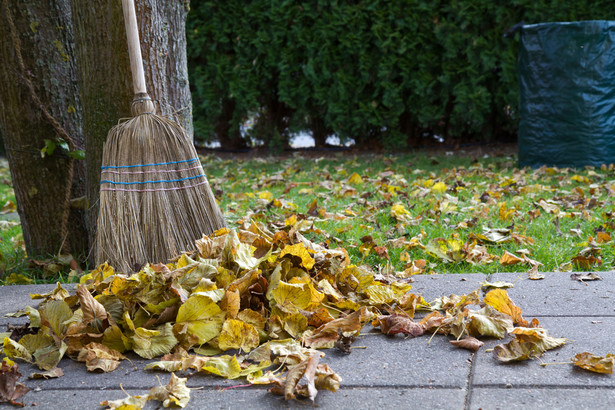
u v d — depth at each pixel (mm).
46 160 3396
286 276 2322
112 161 2633
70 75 3436
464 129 7875
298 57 7828
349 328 2047
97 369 1906
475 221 3598
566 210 3926
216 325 2033
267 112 8477
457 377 1744
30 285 2965
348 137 8141
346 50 7500
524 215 3809
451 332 2047
